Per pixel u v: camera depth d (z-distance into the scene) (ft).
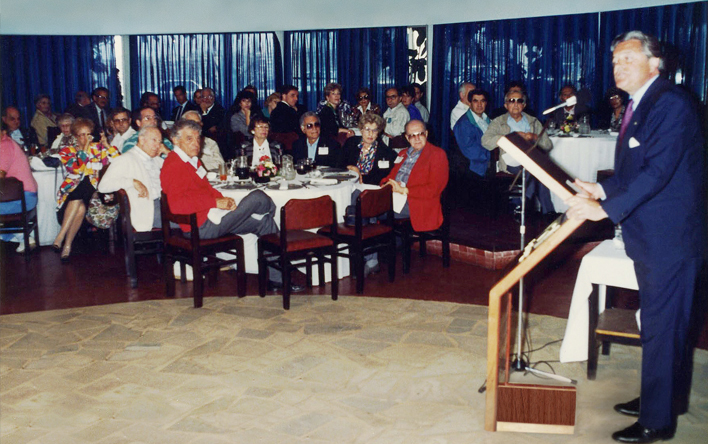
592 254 10.73
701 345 12.35
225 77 35.73
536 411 9.39
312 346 12.69
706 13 25.91
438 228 17.81
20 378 11.49
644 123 8.55
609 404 10.24
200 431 9.61
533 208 22.94
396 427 9.67
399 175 18.29
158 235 16.67
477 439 9.30
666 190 8.60
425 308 14.82
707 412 9.94
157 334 13.44
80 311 14.94
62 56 34.50
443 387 10.91
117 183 16.89
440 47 32.55
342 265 17.29
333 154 20.29
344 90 34.60
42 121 29.58
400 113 29.37
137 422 9.90
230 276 17.48
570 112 25.58
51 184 20.84
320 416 10.01
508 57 30.76
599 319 10.78
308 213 14.67
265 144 19.81
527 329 13.42
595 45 28.78
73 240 21.42
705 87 26.09
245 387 11.00
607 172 21.39
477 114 23.57
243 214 15.38
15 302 15.69
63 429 9.73
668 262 8.62
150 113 20.79
